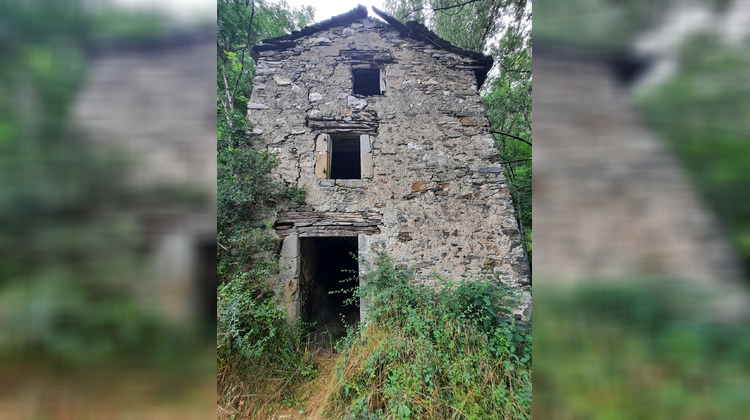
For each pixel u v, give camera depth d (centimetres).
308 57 377
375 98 370
